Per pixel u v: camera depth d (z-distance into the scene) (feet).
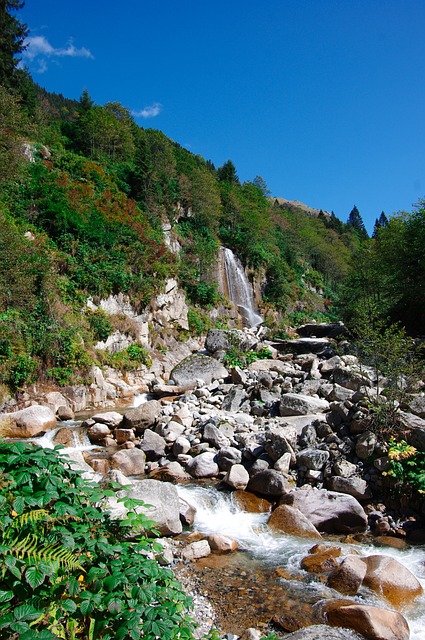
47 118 140.67
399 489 23.45
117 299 71.10
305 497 23.67
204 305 101.71
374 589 16.37
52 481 11.14
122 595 9.89
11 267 50.34
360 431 27.27
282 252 176.04
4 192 67.62
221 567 18.38
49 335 50.11
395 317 78.89
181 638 9.37
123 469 28.53
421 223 76.07
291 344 61.26
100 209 84.02
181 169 164.96
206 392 41.27
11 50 118.52
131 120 195.93
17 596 9.41
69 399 48.29
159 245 90.99
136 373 63.67
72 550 10.41
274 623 14.64
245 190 224.94
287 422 31.83
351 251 276.62
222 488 26.21
